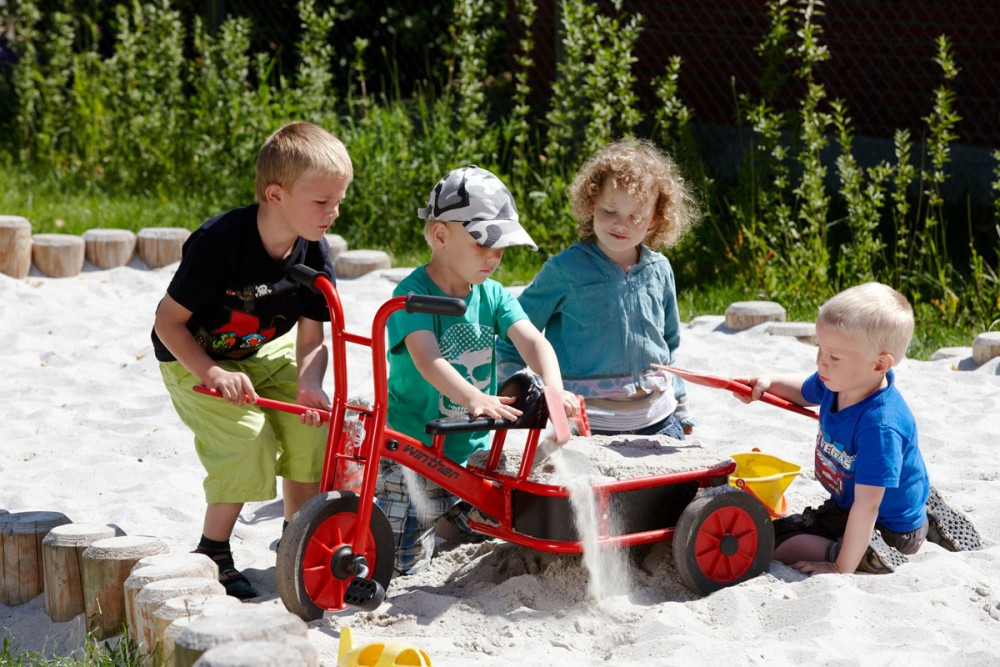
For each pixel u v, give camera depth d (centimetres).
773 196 835
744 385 402
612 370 442
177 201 1002
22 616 382
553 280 441
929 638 325
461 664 312
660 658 319
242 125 1012
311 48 1066
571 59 877
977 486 462
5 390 599
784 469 422
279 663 243
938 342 699
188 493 475
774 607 350
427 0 1382
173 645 300
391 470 389
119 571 356
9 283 768
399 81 1401
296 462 407
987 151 966
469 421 340
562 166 895
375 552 352
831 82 1046
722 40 1076
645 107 1130
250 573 401
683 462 381
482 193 374
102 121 1116
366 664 293
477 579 381
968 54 968
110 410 577
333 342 350
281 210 373
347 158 376
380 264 818
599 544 356
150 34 1134
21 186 1047
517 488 360
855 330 369
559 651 327
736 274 813
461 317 391
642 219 429
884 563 373
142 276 811
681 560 360
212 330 387
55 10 1279
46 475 485
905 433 381
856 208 773
